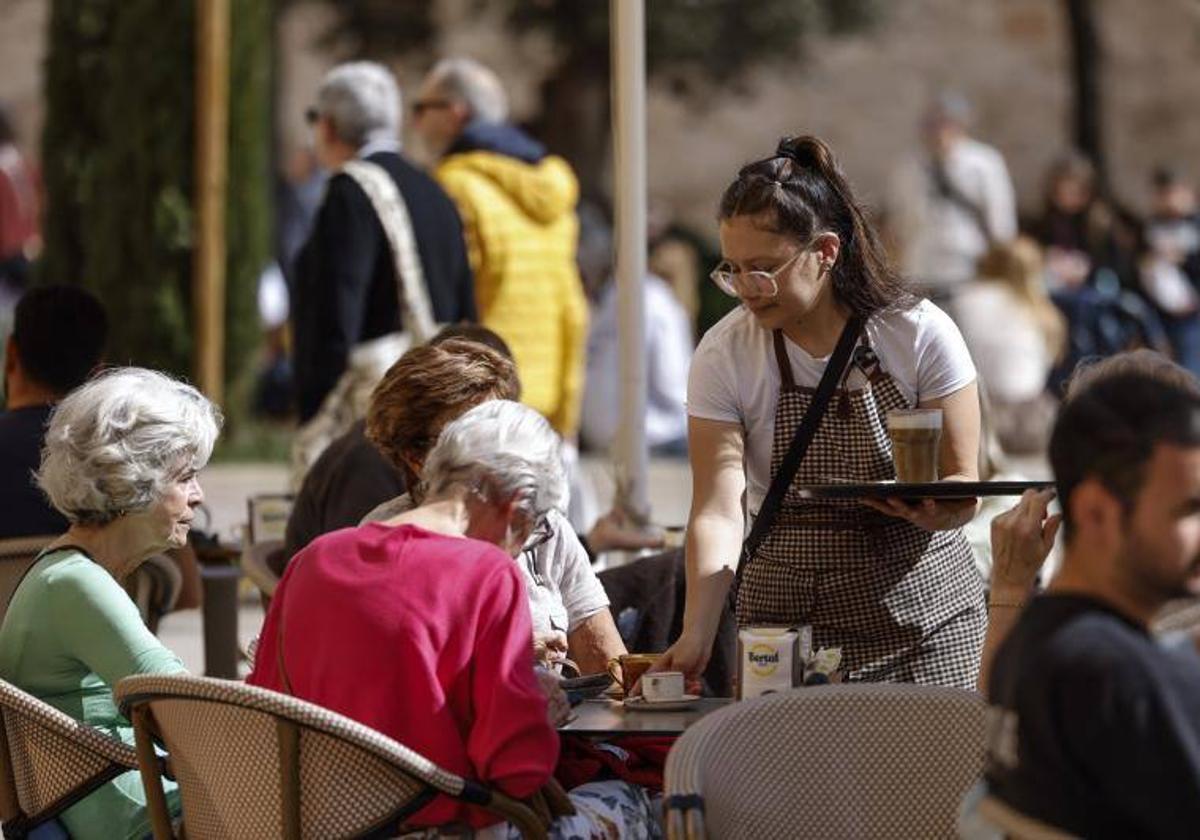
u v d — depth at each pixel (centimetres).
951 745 749
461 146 1723
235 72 2631
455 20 4684
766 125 5438
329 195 1530
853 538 953
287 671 782
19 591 892
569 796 834
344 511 1114
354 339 1515
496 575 774
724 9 4328
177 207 2509
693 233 3966
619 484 1293
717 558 931
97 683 892
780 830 735
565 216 1759
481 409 812
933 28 5497
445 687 765
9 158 3541
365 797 748
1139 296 3556
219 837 777
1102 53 5403
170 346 2516
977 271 3075
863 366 939
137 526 901
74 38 2534
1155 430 590
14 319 1132
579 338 1778
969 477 941
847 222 931
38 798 875
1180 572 591
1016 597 802
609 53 4341
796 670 841
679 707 860
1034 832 586
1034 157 5488
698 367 960
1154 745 568
